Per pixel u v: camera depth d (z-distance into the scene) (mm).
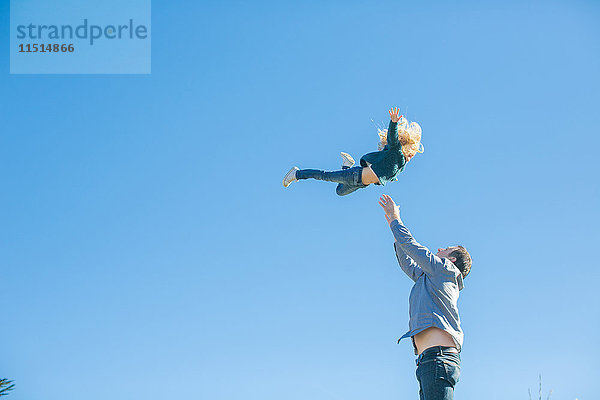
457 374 5855
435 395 5711
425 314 5953
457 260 6492
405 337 5977
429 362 5820
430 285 6047
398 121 7344
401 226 6316
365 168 7531
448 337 5910
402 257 6676
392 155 7457
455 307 6012
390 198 6484
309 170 7996
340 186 8008
